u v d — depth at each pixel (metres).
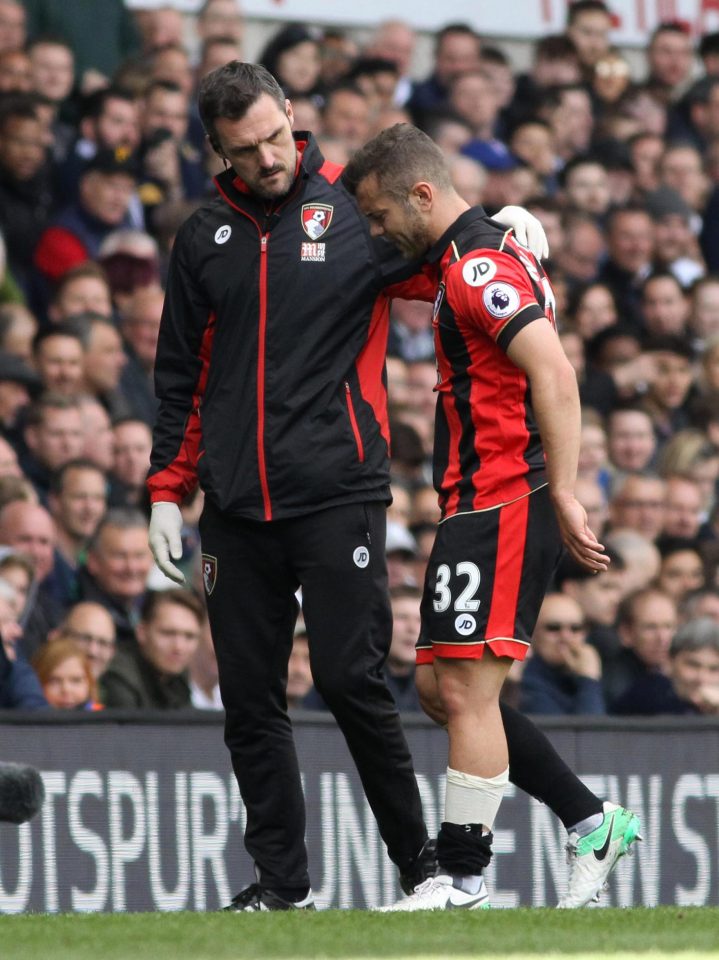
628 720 18.53
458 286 12.19
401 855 13.33
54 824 16.36
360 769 13.27
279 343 12.89
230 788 17.25
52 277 25.56
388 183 12.45
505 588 12.30
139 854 16.72
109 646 19.41
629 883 18.41
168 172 27.36
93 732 16.66
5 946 9.26
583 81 34.03
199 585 21.34
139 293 24.91
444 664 12.46
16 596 19.38
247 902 13.18
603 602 22.86
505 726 12.97
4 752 16.23
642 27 35.25
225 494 13.01
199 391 13.59
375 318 13.12
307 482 12.82
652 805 18.58
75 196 26.02
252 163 12.70
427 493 23.58
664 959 8.73
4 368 23.09
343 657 12.88
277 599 13.23
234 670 13.23
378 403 13.15
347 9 32.88
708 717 19.02
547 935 9.64
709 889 18.88
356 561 12.90
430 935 9.65
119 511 20.72
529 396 12.32
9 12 27.75
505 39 34.38
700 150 34.47
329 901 17.11
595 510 24.36
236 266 12.99
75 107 27.55
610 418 27.05
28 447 22.44
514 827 17.97
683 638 22.06
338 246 12.94
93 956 8.77
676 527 25.81
